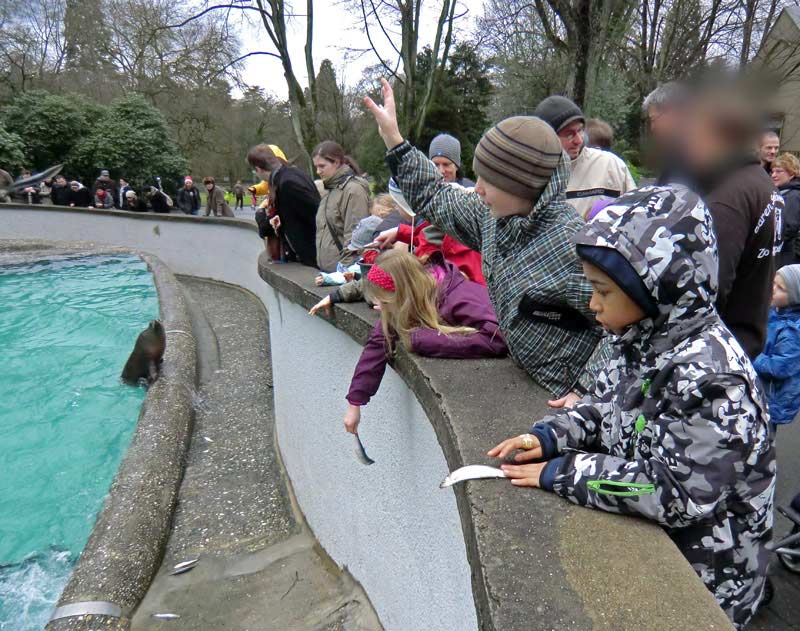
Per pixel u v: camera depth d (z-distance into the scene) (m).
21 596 3.51
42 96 22.58
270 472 4.23
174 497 3.86
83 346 8.05
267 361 6.61
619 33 7.70
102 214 13.20
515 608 0.92
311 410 3.33
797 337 2.58
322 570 3.11
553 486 1.17
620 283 1.09
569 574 0.98
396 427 2.15
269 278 4.14
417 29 11.81
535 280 1.62
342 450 2.84
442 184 2.01
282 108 28.20
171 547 3.43
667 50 8.98
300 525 3.60
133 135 23.03
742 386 1.04
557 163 1.60
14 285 10.91
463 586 1.50
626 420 1.20
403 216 3.19
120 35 24.97
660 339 1.12
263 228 4.55
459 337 1.88
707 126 1.56
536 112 2.89
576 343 1.65
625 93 8.77
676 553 1.02
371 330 2.21
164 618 2.85
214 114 27.50
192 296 9.89
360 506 2.64
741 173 1.78
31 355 7.74
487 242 1.82
